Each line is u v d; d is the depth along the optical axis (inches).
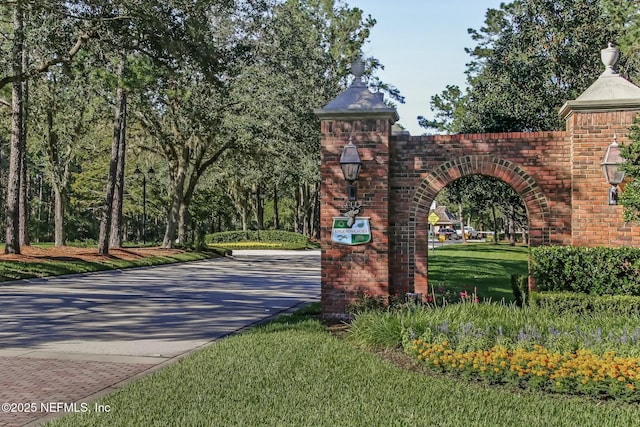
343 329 462.0
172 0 774.5
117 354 365.1
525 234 1856.5
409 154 523.8
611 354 286.8
